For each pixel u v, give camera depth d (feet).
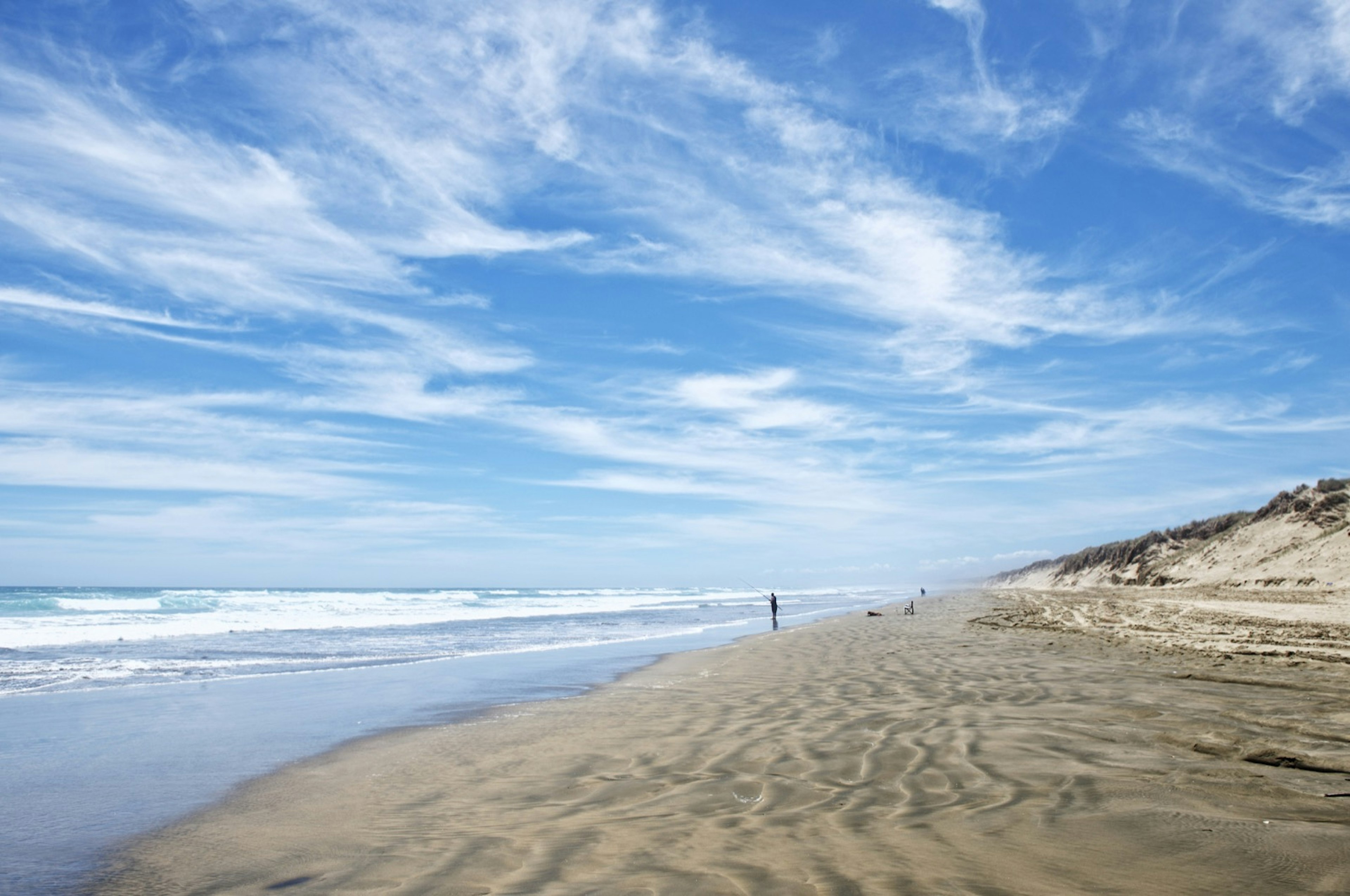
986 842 12.41
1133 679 29.43
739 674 40.24
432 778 20.20
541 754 22.36
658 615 127.95
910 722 22.98
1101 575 178.81
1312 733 18.83
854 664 41.24
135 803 18.38
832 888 10.80
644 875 11.76
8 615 113.39
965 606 117.60
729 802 15.75
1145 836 12.28
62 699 35.78
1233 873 10.68
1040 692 27.25
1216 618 59.98
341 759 23.06
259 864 13.79
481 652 58.85
